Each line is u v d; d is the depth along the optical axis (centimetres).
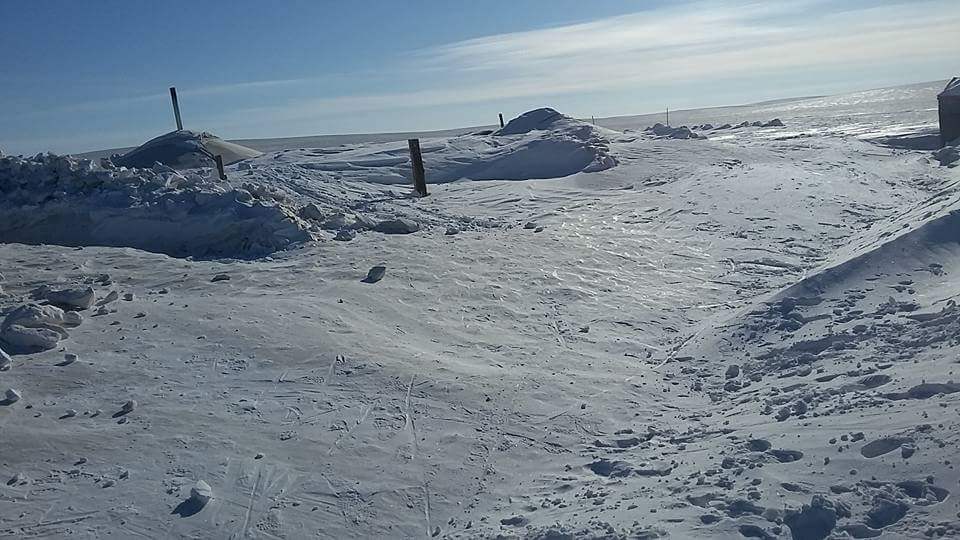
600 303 1169
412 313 1042
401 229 1493
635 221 1738
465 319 1053
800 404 681
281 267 1191
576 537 516
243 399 750
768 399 728
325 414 734
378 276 1150
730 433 668
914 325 805
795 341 868
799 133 4247
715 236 1581
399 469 657
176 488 603
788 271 1349
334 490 620
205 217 1361
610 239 1544
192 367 805
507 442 715
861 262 1030
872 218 1706
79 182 1444
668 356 960
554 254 1402
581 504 582
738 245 1510
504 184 2438
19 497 579
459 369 868
